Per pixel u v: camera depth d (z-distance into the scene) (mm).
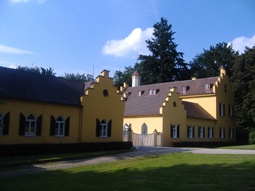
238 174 12531
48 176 13375
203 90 47750
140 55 69625
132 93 56469
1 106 20500
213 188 9797
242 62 42531
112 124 28078
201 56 83375
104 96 27562
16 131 21188
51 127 23359
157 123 34500
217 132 45375
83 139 25375
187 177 12086
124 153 23453
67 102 24578
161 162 17234
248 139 50312
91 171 14656
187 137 37969
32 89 23609
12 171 14812
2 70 24000
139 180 11711
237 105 53125
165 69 66188
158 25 70938
